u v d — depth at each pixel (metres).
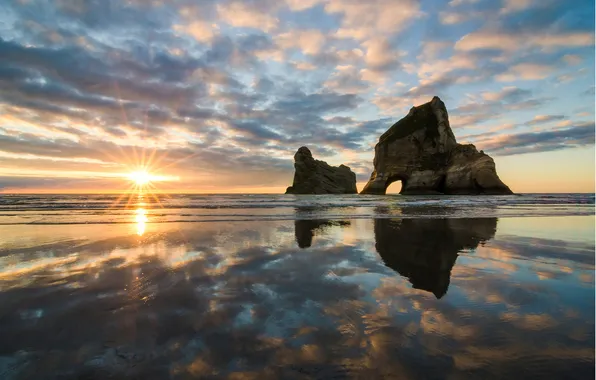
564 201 38.41
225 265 6.05
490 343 2.83
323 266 5.98
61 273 5.48
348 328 3.17
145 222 13.84
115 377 2.35
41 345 2.86
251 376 2.34
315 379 2.30
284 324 3.29
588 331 3.09
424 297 4.16
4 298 4.18
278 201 38.00
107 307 3.85
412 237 9.68
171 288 4.62
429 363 2.50
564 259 6.65
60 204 29.23
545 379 2.28
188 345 2.84
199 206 27.05
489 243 8.63
